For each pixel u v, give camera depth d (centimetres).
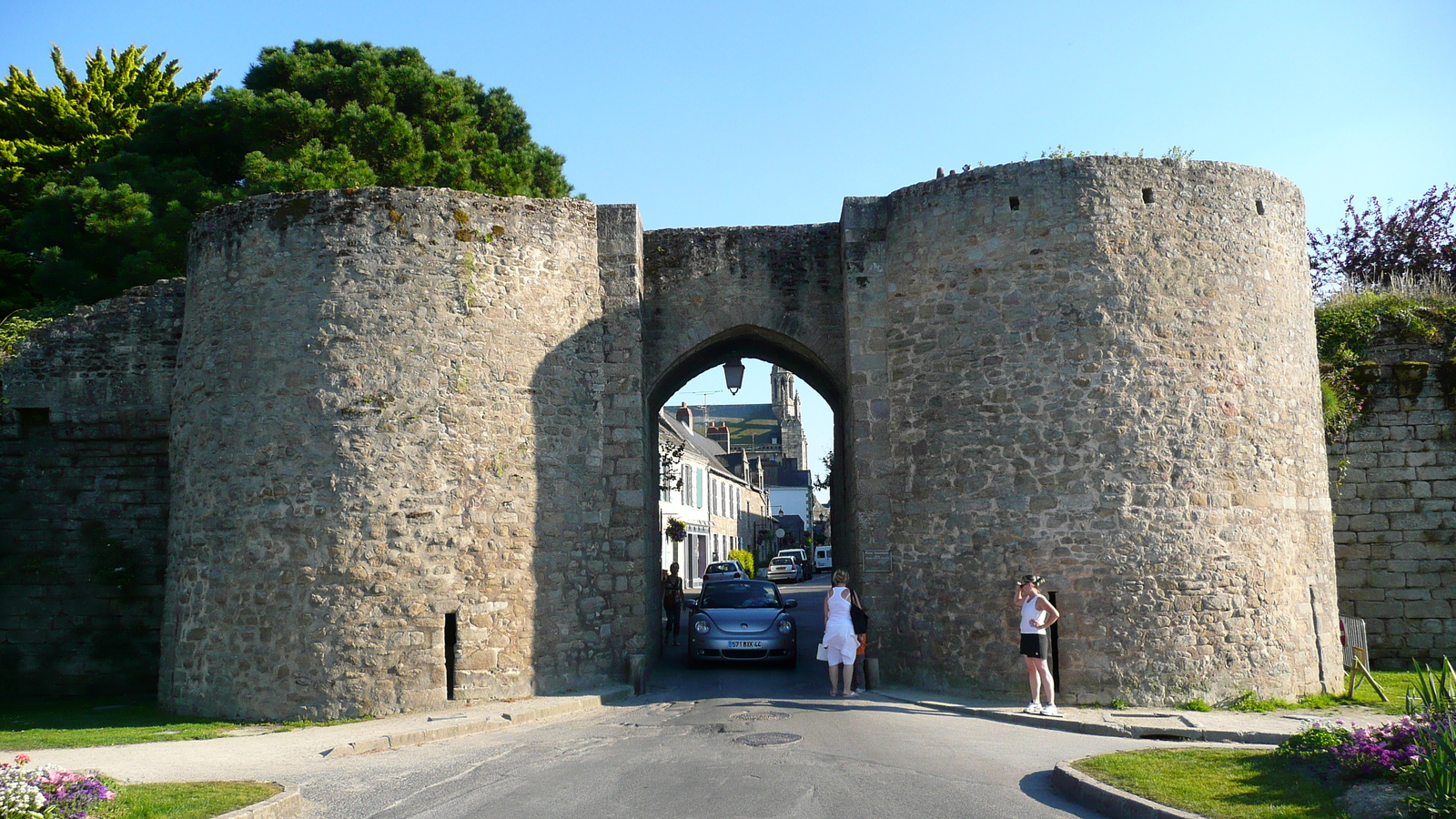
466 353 1251
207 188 2261
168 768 859
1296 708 1155
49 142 2548
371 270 1229
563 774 804
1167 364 1216
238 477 1207
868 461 1330
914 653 1277
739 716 1089
